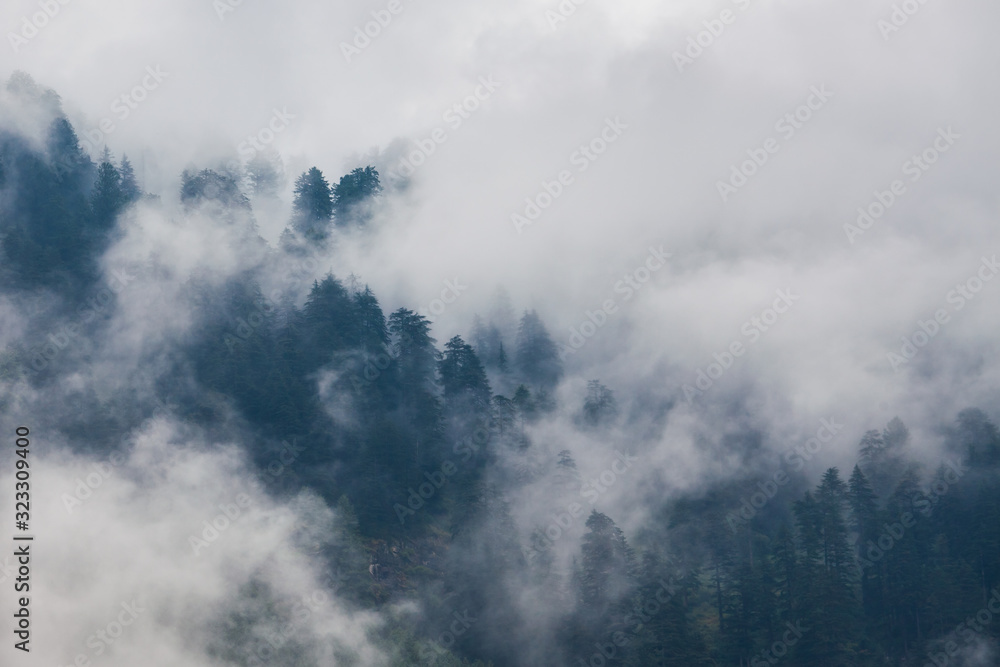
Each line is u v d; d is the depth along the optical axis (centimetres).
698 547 10525
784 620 8794
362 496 10050
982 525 9525
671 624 8225
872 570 9644
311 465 10175
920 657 8588
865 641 8656
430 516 10550
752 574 8981
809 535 9500
